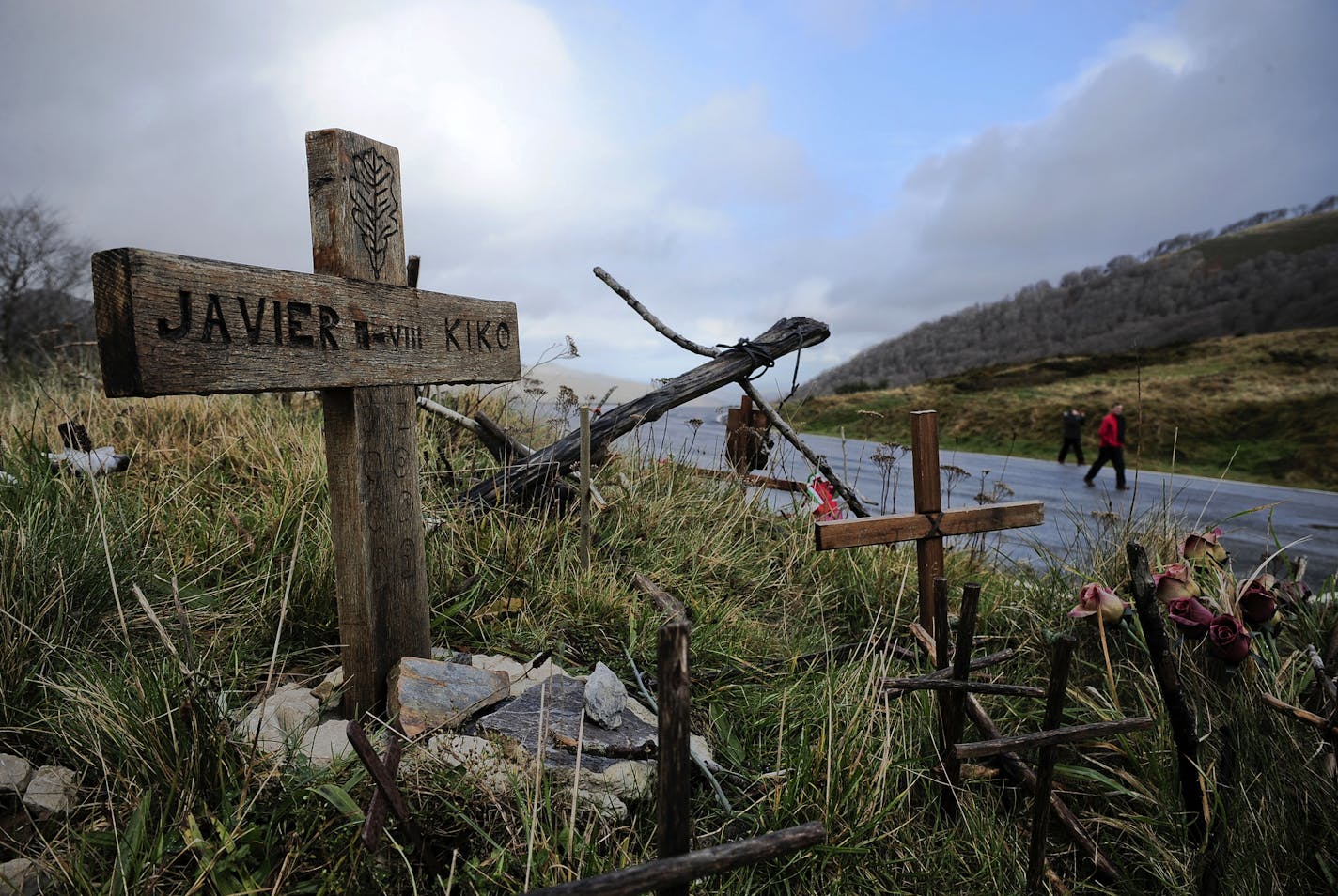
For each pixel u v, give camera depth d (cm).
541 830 178
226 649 250
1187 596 250
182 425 461
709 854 113
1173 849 211
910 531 312
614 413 445
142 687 196
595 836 188
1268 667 261
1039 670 320
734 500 500
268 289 191
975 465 1786
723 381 468
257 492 368
